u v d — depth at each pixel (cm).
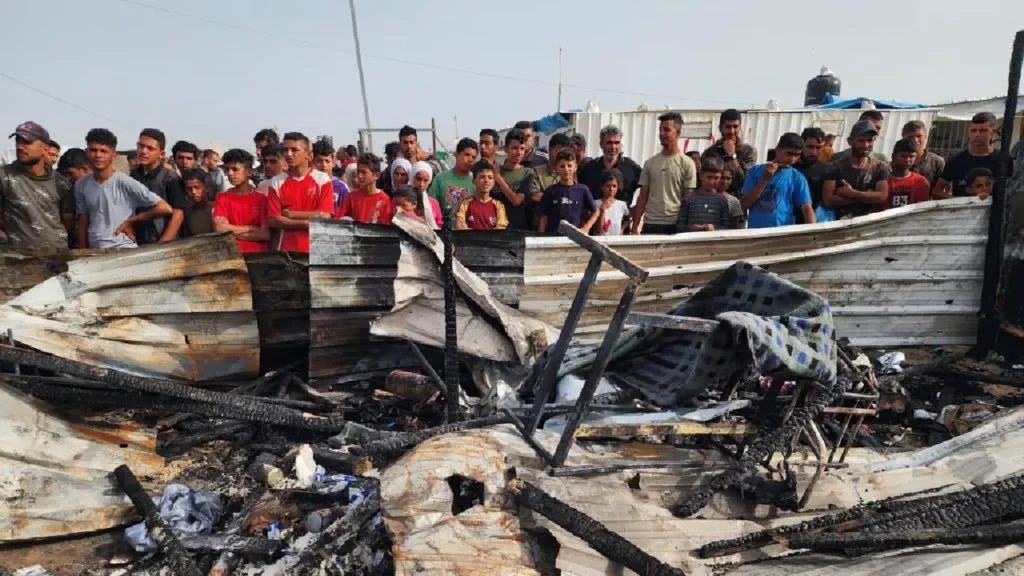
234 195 600
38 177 561
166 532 338
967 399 551
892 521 314
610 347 306
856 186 700
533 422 345
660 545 292
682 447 376
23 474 352
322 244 481
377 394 503
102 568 334
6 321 412
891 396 509
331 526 335
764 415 367
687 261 586
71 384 427
